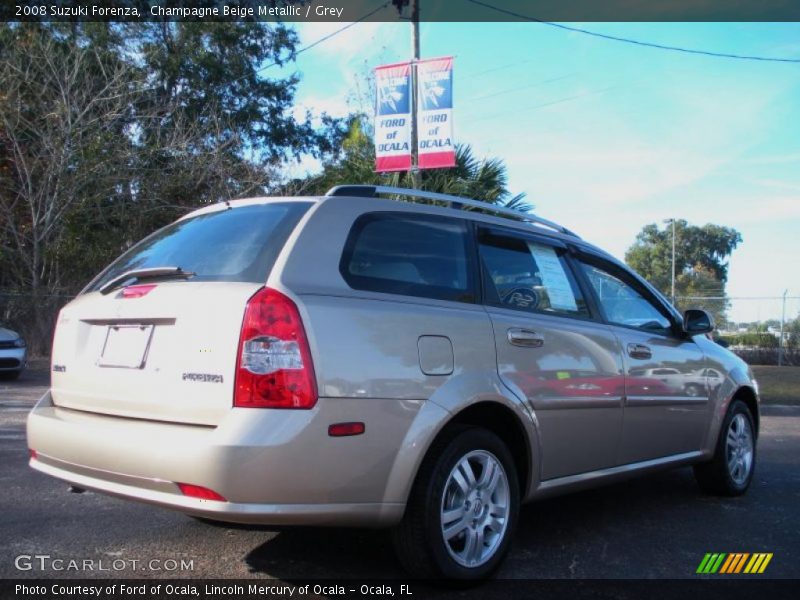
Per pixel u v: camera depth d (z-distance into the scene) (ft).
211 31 76.74
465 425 11.81
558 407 13.30
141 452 10.15
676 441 16.53
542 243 14.88
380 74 49.49
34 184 56.54
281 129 84.89
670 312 17.51
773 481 20.44
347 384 10.27
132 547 13.34
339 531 14.40
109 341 11.68
